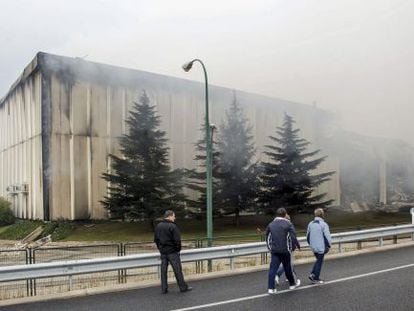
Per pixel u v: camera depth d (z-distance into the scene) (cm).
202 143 3275
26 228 3244
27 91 3544
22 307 770
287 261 852
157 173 2914
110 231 3020
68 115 3281
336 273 1041
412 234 1775
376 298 768
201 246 1424
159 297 825
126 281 1027
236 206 3209
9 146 4003
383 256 1350
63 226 3084
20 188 3634
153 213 2878
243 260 1426
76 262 911
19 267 849
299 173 3294
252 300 774
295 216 3722
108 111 3438
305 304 735
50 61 3244
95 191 3341
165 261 876
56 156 3225
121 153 3152
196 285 941
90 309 741
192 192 3703
